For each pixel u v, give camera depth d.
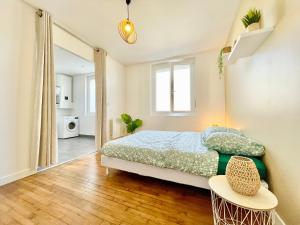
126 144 2.07
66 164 2.64
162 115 4.40
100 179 2.07
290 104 0.98
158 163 1.76
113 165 2.10
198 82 3.90
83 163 2.69
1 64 1.86
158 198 1.61
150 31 2.85
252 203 0.89
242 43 1.41
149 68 4.55
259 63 1.46
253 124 1.67
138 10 2.26
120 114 4.63
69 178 2.09
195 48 3.62
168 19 2.49
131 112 4.84
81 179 2.06
